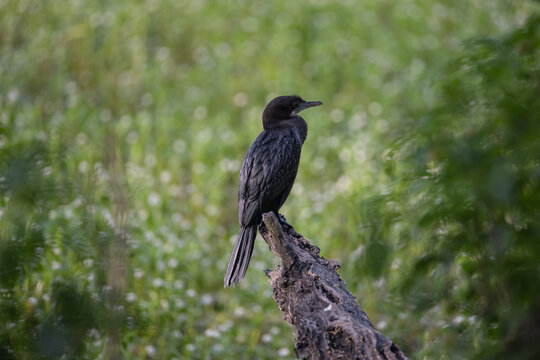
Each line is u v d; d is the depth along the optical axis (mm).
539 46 6969
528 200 6449
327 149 16797
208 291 12172
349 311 6066
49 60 21172
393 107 19000
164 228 12398
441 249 7090
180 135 17656
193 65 22781
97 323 6133
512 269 6805
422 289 7586
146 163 15680
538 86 6906
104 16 22984
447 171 6609
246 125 18188
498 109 6727
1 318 6648
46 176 6332
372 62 21953
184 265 11906
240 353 10188
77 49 21828
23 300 8234
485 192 6309
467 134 6812
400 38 23703
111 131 9969
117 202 8086
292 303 6465
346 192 13266
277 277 6816
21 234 6258
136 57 21828
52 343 5801
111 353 6707
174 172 15859
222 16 24891
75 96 19266
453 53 9312
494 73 6812
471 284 7375
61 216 9547
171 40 23594
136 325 7250
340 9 25375
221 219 14852
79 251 7977
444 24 24688
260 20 24359
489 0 25562
